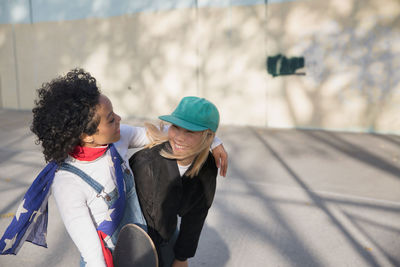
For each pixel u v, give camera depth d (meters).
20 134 7.08
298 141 6.54
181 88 8.52
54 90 1.25
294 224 3.36
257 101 7.90
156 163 1.60
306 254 2.86
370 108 7.07
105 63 9.24
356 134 7.05
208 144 1.57
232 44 7.88
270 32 7.53
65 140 1.25
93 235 1.29
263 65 7.72
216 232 3.21
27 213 1.43
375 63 6.88
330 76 7.24
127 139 1.66
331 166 5.07
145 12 8.55
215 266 2.71
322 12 7.06
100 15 9.07
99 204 1.39
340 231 3.22
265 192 4.12
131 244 1.35
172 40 8.39
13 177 4.52
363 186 4.30
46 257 2.80
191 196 1.71
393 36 6.66
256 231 3.23
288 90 7.62
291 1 7.25
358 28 6.87
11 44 10.23
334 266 2.70
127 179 1.56
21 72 10.28
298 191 4.15
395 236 3.12
